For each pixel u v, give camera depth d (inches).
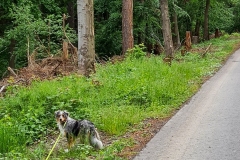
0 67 1067.9
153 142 332.8
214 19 1739.7
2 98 473.7
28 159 298.4
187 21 1695.4
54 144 313.6
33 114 398.0
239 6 2036.2
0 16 1027.3
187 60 855.1
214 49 1112.8
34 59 764.0
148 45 1204.5
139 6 1098.7
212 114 417.1
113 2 1098.1
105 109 424.8
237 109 431.5
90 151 306.8
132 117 398.9
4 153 311.0
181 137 343.0
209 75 692.7
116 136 355.6
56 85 513.0
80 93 473.7
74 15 1515.7
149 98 478.0
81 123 312.7
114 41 1147.9
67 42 791.7
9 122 360.5
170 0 1259.8
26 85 558.6
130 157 298.0
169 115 426.0
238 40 1489.9
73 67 684.7
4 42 1011.9
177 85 546.3
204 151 303.7
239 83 597.6
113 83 531.2
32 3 993.5
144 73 601.9
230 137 334.0
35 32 883.4
